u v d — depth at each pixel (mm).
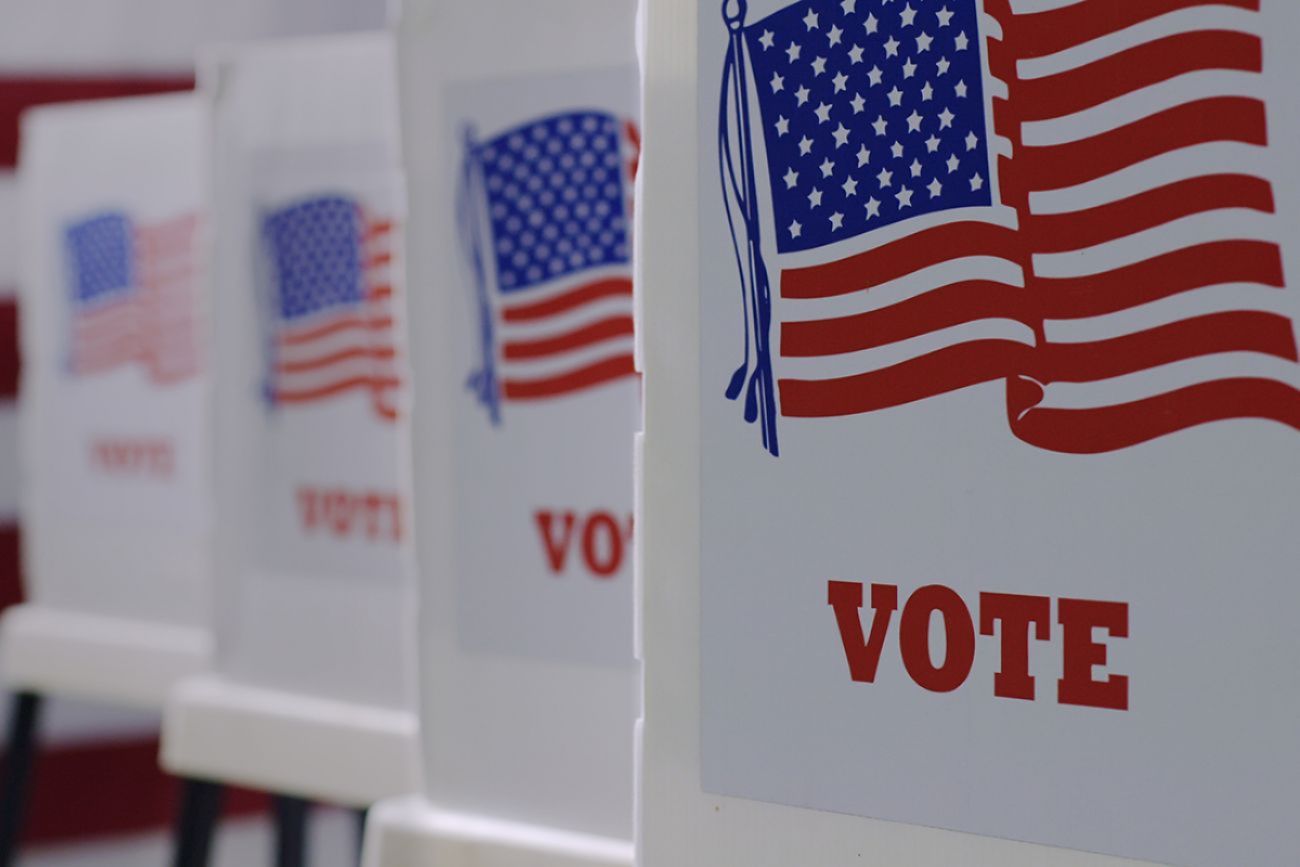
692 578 2342
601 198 2584
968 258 2273
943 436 2277
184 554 3371
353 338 2975
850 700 2301
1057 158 2256
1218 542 2227
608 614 2584
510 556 2623
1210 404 2227
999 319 2268
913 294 2285
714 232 2330
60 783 4469
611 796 2584
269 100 3018
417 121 2656
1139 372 2240
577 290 2592
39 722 3869
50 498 3498
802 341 2309
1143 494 2238
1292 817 2211
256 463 3045
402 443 2945
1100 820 2246
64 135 3453
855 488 2297
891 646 2289
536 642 2611
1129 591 2242
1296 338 2213
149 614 3410
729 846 2336
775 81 2316
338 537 2990
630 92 2566
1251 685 2219
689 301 2338
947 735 2279
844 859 2305
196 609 3367
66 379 3479
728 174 2326
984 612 2270
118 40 4500
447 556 2650
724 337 2328
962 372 2273
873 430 2293
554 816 2605
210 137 3057
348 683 2986
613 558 2582
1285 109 2217
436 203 2650
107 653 3424
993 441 2268
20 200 4344
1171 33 2236
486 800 2633
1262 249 2221
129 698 3404
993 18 2270
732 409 2326
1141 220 2240
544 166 2604
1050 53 2258
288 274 3010
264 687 3045
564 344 2598
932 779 2281
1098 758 2248
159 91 4555
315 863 4641
